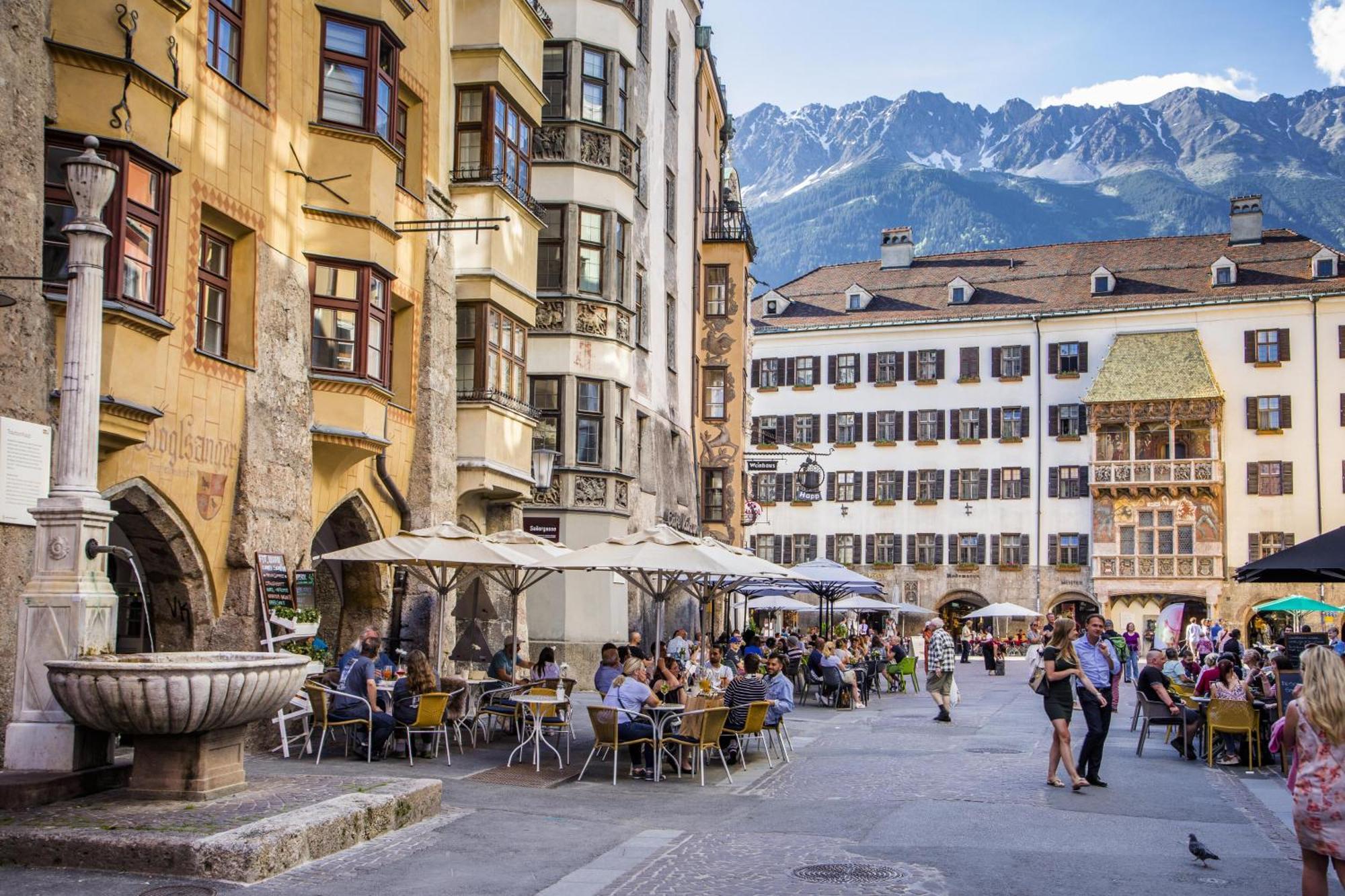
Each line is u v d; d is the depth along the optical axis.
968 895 9.96
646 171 39.12
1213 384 68.19
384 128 20.92
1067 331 73.25
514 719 20.02
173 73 15.24
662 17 41.56
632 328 34.12
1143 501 69.81
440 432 23.31
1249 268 72.38
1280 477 67.88
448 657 22.67
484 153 25.12
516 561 18.33
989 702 32.50
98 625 11.32
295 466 18.66
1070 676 16.17
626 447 33.88
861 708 30.70
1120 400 69.69
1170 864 11.30
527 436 27.06
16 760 11.27
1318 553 16.69
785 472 77.94
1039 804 14.69
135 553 16.55
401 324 22.73
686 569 18.58
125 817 10.44
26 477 13.23
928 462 75.12
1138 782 16.83
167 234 15.27
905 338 76.44
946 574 74.00
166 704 10.57
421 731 16.62
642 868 10.72
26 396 13.32
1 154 13.04
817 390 78.00
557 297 32.06
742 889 10.01
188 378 16.25
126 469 15.05
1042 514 72.50
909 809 14.28
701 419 48.59
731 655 28.86
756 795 15.42
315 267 19.52
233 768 11.82
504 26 25.36
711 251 49.28
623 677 16.89
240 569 17.23
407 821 12.12
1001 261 80.12
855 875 10.59
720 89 51.97
